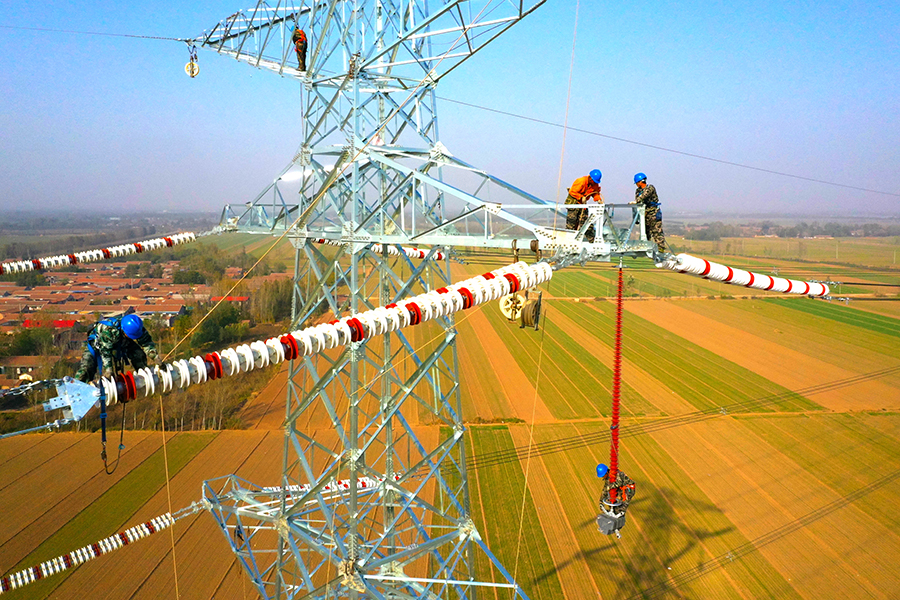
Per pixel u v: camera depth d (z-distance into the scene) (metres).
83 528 28.12
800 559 27.56
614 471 13.34
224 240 117.06
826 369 57.97
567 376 53.94
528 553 27.73
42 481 32.59
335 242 15.87
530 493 33.06
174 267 91.50
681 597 24.89
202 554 25.95
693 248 126.06
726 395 49.84
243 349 8.57
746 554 27.89
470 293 10.34
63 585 23.89
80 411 7.11
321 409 43.19
